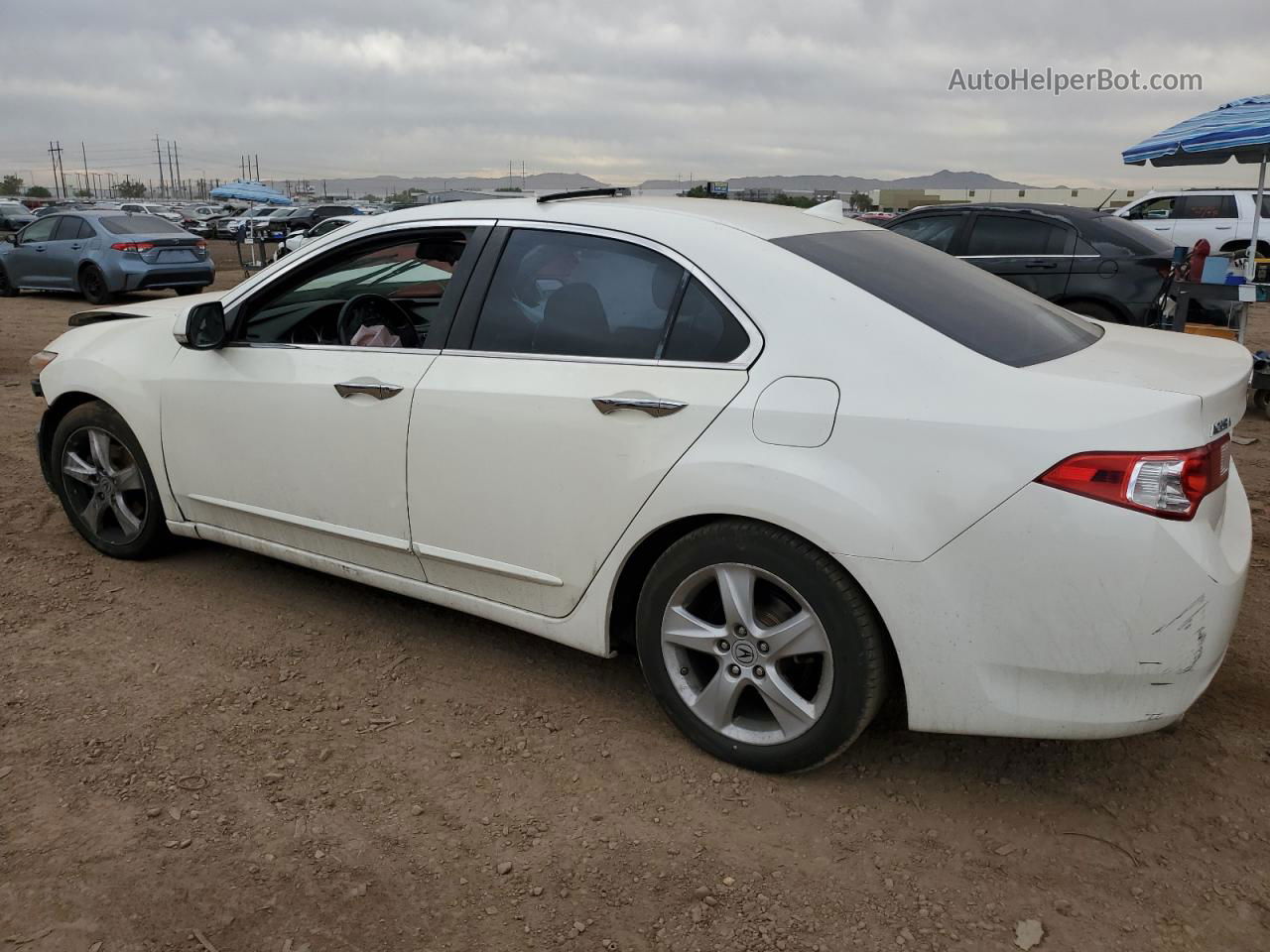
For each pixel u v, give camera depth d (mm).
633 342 2912
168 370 3938
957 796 2820
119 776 2840
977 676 2477
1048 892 2441
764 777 2889
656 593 2916
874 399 2504
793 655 2723
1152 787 2855
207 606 4000
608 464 2865
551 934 2291
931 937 2293
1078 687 2422
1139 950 2252
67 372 4270
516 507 3078
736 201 3535
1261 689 3379
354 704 3287
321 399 3463
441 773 2914
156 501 4207
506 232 3244
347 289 3828
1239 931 2309
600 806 2764
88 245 15625
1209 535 2381
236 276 22078
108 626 3809
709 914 2359
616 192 3588
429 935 2281
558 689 3404
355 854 2549
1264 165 7836
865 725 2674
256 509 3777
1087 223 8797
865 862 2549
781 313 2697
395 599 4098
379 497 3393
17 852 2514
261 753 2988
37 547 4590
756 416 2631
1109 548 2285
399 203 41906
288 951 2225
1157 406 2320
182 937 2254
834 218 3467
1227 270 7910
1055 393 2395
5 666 3471
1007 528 2357
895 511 2449
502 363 3111
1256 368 7645
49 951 2201
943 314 2717
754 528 2666
